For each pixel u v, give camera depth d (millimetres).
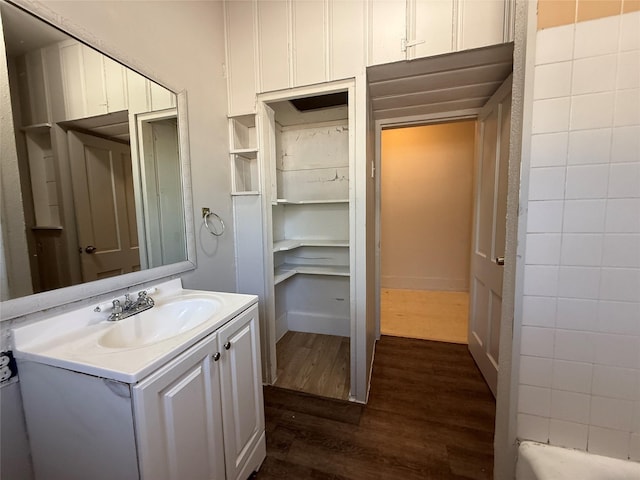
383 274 3986
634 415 875
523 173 890
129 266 1179
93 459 768
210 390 960
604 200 836
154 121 1276
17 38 818
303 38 1562
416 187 3768
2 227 804
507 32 1243
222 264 1751
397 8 1380
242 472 1153
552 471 868
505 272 1017
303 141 2430
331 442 1416
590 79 816
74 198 986
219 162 1702
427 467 1271
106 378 701
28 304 824
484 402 1686
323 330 2637
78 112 984
